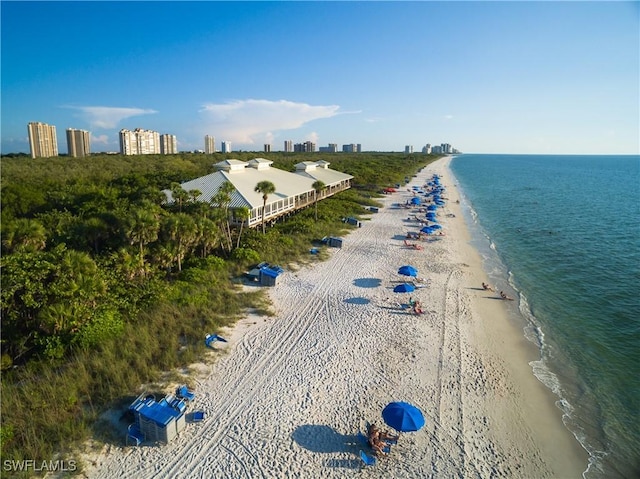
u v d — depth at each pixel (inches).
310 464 558.6
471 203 3275.1
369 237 1839.3
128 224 1076.5
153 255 1110.4
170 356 762.8
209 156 5182.1
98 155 5310.0
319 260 1443.2
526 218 2598.4
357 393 713.0
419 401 704.4
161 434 578.6
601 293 1272.1
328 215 2161.7
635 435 665.6
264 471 542.6
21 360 749.3
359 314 1022.4
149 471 533.6
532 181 5698.8
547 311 1128.2
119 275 1002.7
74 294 784.9
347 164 5078.7
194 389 702.5
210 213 1440.7
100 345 763.4
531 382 789.9
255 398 687.1
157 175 2637.8
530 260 1628.9
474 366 825.5
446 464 573.9
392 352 852.6
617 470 590.9
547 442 634.8
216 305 992.2
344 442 600.7
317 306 1058.7
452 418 668.7
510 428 658.2
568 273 1464.1
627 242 1953.7
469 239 1945.1
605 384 800.3
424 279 1307.8
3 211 1704.0
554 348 928.9
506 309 1122.0
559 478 566.9
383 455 577.9
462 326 995.3
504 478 558.6
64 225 1445.6
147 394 647.1
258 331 911.7
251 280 1205.1
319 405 677.3
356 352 844.0
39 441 547.5
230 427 619.8
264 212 1775.3
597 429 674.2
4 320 738.8
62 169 3282.5
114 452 561.0
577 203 3351.4
